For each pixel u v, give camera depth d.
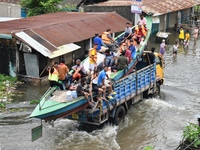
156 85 18.38
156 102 17.61
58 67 14.38
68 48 21.03
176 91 19.50
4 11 34.28
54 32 22.06
